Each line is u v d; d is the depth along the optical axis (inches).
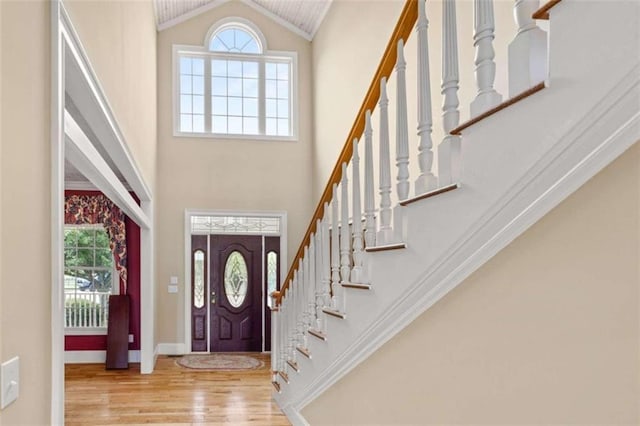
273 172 323.9
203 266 314.7
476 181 60.0
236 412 183.6
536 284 51.8
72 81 89.5
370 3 212.1
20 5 56.1
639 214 40.0
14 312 53.5
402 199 80.0
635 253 40.3
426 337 73.9
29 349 58.3
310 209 325.4
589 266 45.0
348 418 105.6
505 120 55.0
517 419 54.2
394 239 81.4
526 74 53.2
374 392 92.2
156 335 296.8
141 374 252.2
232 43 329.4
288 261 320.2
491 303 58.9
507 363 56.1
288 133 331.3
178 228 311.7
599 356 43.7
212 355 302.8
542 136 49.5
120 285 287.7
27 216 57.8
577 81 45.3
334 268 111.4
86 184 287.4
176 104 317.7
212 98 327.0
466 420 63.7
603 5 42.4
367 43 215.8
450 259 65.4
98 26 103.7
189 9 318.3
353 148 101.4
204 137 318.7
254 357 296.4
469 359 63.3
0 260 49.8
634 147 40.6
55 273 67.1
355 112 234.5
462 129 62.6
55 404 66.4
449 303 67.9
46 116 65.5
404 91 81.2
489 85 60.3
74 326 286.7
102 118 114.0
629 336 40.7
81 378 243.3
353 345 97.4
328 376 115.2
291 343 161.3
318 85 310.7
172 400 201.6
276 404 193.3
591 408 44.4
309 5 298.2
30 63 59.3
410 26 80.7
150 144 257.4
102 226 293.0
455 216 64.2
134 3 177.2
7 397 51.1
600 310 43.6
